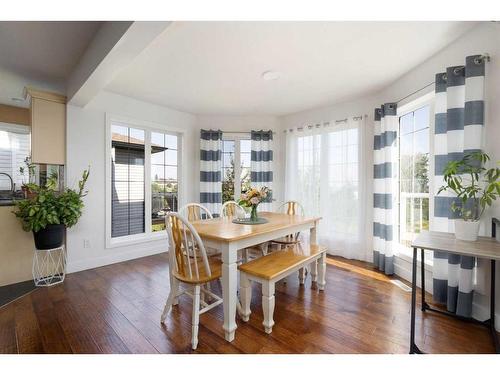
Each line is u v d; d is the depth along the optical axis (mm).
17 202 2707
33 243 2873
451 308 2055
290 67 2594
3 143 3977
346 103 3676
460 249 1503
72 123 3033
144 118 3674
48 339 1716
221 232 1932
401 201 3074
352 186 3586
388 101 3105
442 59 2283
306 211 4070
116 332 1796
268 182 4379
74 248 3072
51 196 2707
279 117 4516
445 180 1909
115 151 3549
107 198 3324
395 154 3059
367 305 2209
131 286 2621
